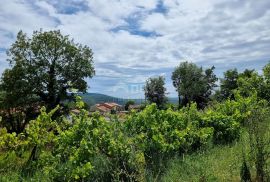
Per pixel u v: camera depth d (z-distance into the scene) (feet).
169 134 28.32
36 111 124.16
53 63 127.44
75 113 25.66
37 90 122.72
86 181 22.16
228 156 26.78
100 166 22.89
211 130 32.17
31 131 25.44
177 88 264.72
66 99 124.36
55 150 23.93
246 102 37.81
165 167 25.05
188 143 29.17
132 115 27.99
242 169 19.72
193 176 22.33
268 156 19.63
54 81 124.06
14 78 122.62
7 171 24.07
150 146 25.93
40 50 125.90
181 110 36.19
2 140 24.70
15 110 122.62
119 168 22.58
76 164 21.81
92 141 23.13
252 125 20.33
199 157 27.53
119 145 23.30
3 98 120.67
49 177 21.81
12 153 24.75
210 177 21.04
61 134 23.89
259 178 19.16
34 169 23.77
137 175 21.74
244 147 27.99
